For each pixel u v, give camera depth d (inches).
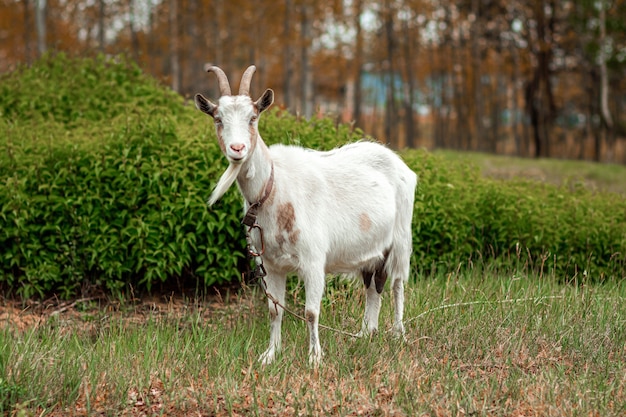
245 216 217.8
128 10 1337.4
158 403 199.8
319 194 228.5
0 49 1402.6
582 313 271.1
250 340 238.7
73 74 409.7
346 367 219.6
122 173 307.7
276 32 1261.1
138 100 386.9
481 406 191.8
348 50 1508.4
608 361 225.9
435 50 1742.1
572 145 2023.9
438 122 1887.3
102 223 306.5
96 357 224.4
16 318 284.7
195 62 1195.9
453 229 346.0
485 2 1482.5
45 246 310.3
